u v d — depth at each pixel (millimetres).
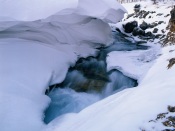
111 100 5684
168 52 8203
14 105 5609
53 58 7789
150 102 4312
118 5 9922
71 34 9188
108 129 3953
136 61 8375
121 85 7590
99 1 8969
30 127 5344
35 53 7422
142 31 12117
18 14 6738
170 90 4492
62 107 6504
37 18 6902
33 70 6848
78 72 8297
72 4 7473
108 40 10961
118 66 8086
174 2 15203
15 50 7078
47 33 8469
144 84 6074
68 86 7672
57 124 5453
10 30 7711
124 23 14141
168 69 6000
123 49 10219
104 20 10102
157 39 10969
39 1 7227
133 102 4633
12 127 5188
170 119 3762
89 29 9758
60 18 8250
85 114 5484
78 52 9188
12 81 6156
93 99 6992
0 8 6695
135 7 16156
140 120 3887
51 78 7172
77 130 4562
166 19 12383
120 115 4273
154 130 3643
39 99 6203
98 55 9602
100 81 7820
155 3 15672
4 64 6480
